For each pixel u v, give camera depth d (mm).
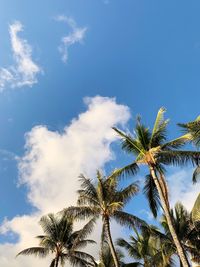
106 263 39375
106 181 28703
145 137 26469
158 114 27094
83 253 37250
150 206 26547
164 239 35219
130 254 40188
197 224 32281
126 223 29016
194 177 23781
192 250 34875
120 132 26891
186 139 24750
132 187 29438
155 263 34438
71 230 38688
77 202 29281
